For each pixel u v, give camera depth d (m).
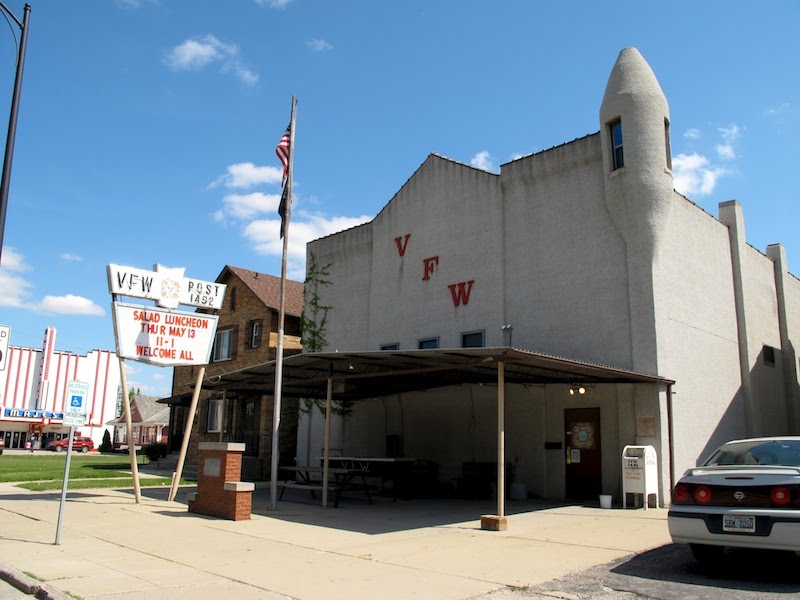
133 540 10.31
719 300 18.69
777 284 22.86
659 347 15.29
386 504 16.00
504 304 18.52
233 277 31.70
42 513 13.32
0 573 7.94
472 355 12.34
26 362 53.12
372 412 21.89
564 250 17.42
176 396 32.84
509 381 16.16
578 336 16.69
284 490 18.84
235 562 8.64
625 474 14.51
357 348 23.05
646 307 15.49
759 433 19.30
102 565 8.40
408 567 8.30
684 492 7.77
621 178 16.02
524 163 18.77
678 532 7.62
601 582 7.34
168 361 15.66
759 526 7.05
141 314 15.36
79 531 11.13
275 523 12.39
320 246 25.50
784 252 23.38
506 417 17.92
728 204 20.34
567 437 16.64
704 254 18.25
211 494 13.40
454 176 20.72
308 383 18.86
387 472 18.27
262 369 16.66
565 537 10.53
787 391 21.97
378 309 22.41
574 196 17.45
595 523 12.09
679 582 7.27
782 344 22.39
